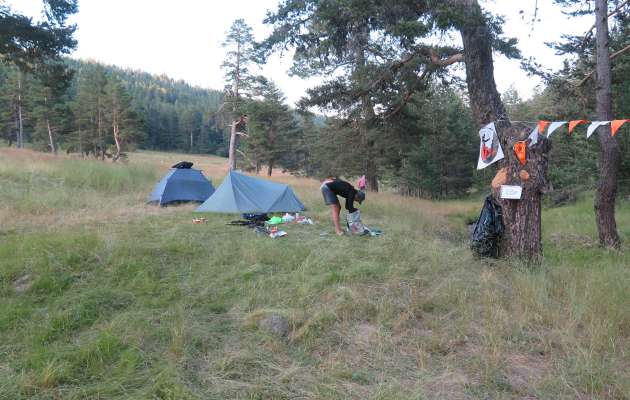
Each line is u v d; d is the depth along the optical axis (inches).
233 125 1360.7
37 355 112.8
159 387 102.7
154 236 253.8
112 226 275.1
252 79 1326.3
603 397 105.3
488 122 240.2
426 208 665.6
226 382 106.7
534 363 123.5
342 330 140.9
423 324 149.5
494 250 235.1
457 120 1119.6
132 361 112.6
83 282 171.3
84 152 1948.8
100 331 131.6
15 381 102.8
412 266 215.0
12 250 196.1
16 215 299.6
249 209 378.0
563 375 113.7
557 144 787.4
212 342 129.0
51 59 684.7
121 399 98.5
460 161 1106.7
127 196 457.7
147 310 148.3
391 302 163.0
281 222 346.9
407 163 1098.7
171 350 121.0
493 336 135.8
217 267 203.0
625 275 194.7
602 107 309.1
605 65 307.1
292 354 125.1
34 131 2058.3
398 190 1280.8
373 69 424.2
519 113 1492.4
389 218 430.6
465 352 129.1
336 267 209.3
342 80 530.9
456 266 215.0
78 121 1817.2
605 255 277.3
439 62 298.8
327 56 402.6
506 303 165.8
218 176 817.5
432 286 185.6
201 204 407.5
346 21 330.3
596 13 309.4
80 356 113.9
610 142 305.4
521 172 223.1
